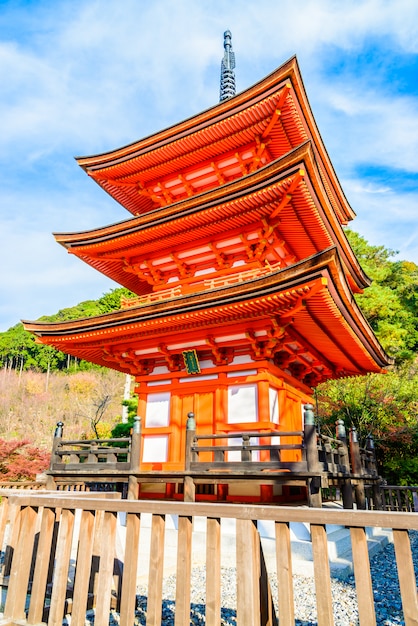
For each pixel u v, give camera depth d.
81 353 14.89
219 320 11.34
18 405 45.19
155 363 14.10
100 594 3.91
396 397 21.98
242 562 3.31
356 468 11.68
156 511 3.79
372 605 2.80
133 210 19.50
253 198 11.78
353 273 17.44
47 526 4.47
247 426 11.36
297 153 10.39
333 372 15.55
